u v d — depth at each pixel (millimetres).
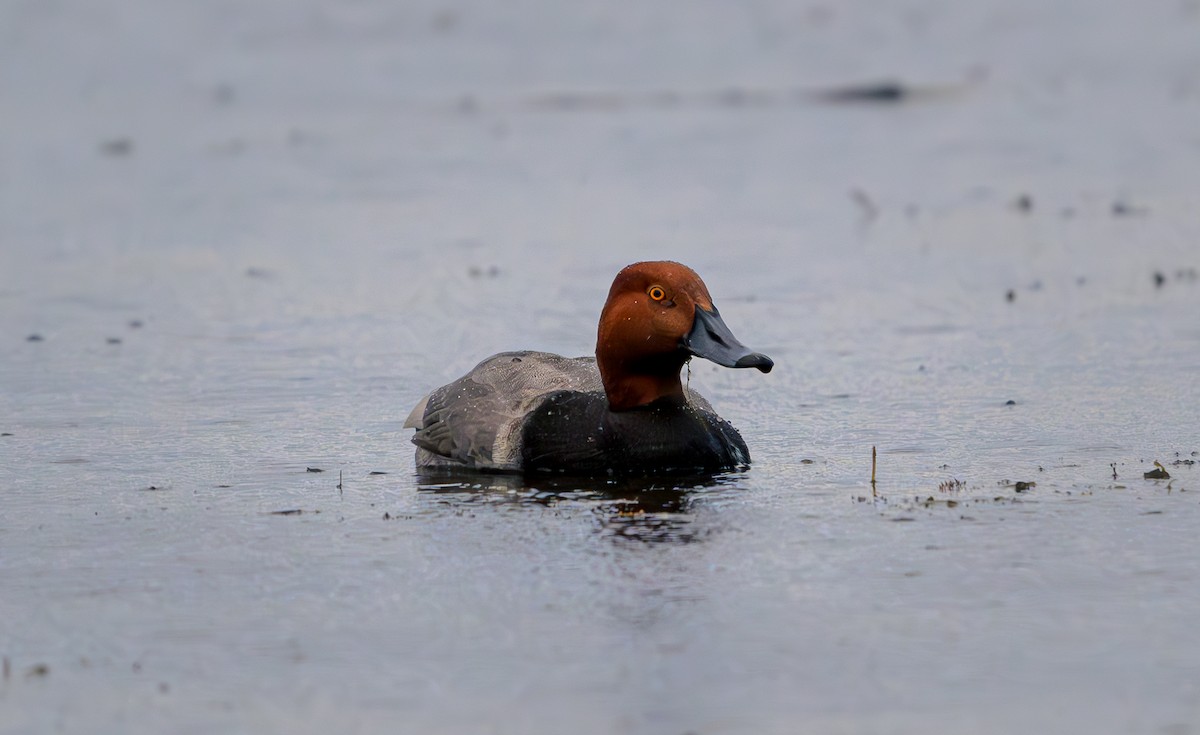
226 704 7586
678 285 11203
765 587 8914
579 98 34062
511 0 42844
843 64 37031
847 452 12094
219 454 12320
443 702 7547
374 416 13602
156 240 22094
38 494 11172
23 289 19172
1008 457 11773
